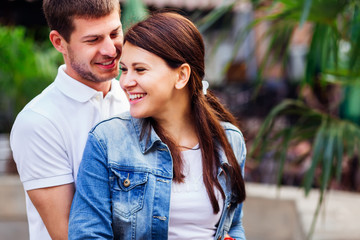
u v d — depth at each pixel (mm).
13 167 5258
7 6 6133
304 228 3295
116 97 1696
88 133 1479
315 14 2775
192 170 1471
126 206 1383
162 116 1463
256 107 6641
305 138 3043
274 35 3092
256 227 3984
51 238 1566
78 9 1454
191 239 1443
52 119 1520
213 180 1475
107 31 1496
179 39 1384
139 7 3455
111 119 1451
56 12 1494
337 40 2990
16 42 5242
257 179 5035
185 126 1511
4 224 4324
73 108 1567
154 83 1360
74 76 1579
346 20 2969
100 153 1387
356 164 4492
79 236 1320
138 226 1383
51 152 1510
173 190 1428
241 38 3088
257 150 5016
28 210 1640
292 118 5023
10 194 4398
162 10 1479
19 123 1505
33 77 5434
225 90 6859
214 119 1514
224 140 1516
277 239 3895
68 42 1516
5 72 5312
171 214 1425
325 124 2857
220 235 1500
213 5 6008
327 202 3838
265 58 3148
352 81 3131
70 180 1546
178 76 1408
